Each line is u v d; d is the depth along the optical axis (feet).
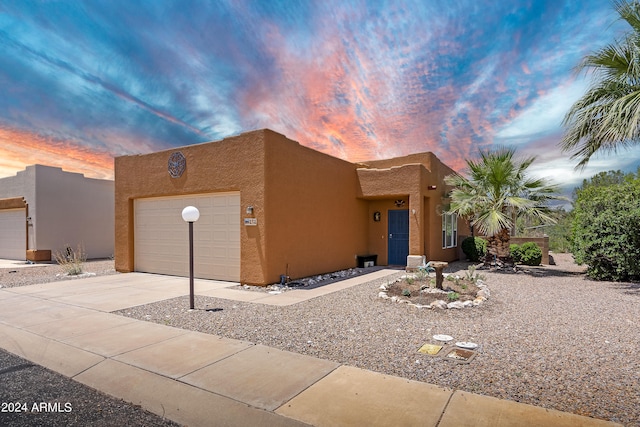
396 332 18.40
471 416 10.21
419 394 11.62
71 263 46.14
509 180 43.75
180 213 39.04
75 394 12.46
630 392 11.69
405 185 43.57
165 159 39.11
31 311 24.21
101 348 16.61
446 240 54.85
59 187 62.54
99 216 68.03
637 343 16.53
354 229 46.73
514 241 55.88
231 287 32.35
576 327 19.16
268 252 31.83
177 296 28.45
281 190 33.55
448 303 23.90
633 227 34.76
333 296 27.84
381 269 44.91
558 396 11.43
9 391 12.74
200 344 16.93
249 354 15.52
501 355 15.06
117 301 26.84
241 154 33.06
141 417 10.85
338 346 16.43
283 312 22.86
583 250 37.47
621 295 28.19
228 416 10.69
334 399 11.41
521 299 26.48
